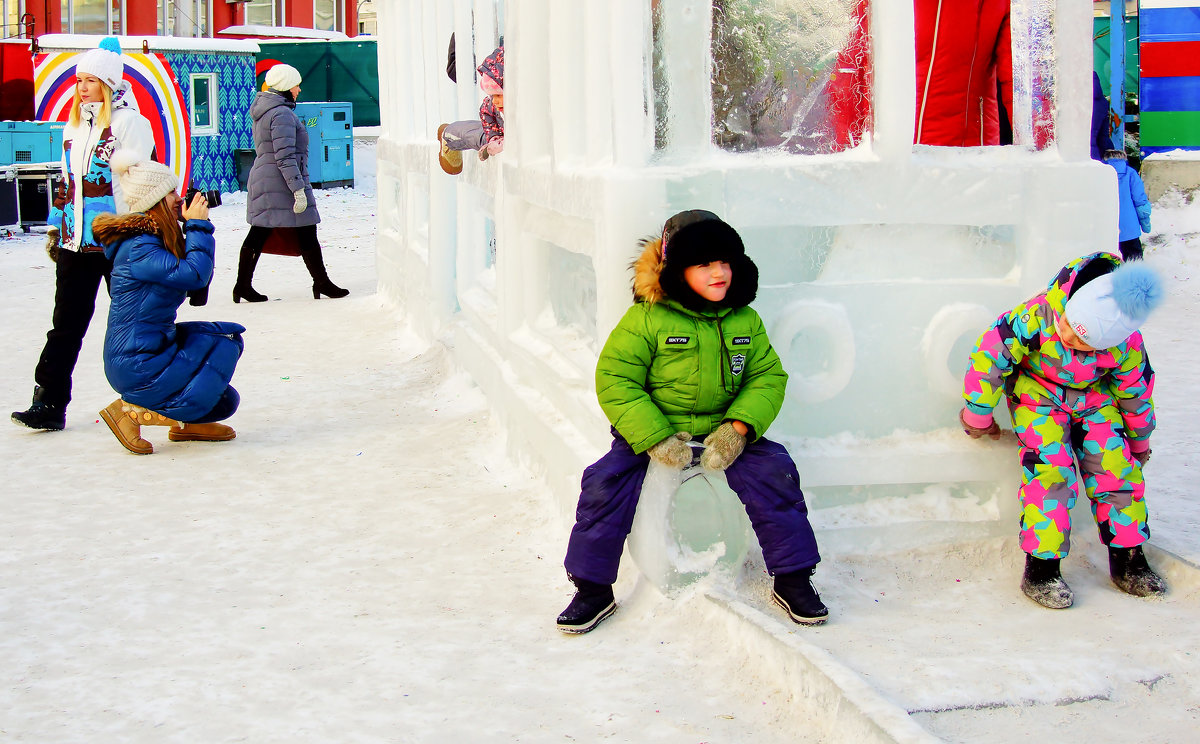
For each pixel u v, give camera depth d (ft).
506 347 16.69
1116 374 11.01
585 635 10.61
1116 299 10.25
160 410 17.30
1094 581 11.46
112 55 18.19
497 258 17.44
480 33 19.17
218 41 63.46
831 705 8.53
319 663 10.16
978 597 11.05
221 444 17.83
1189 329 25.70
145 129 18.28
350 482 15.72
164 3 84.12
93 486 15.70
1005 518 11.97
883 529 11.81
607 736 8.73
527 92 14.42
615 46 11.20
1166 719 8.64
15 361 24.04
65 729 9.00
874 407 11.93
